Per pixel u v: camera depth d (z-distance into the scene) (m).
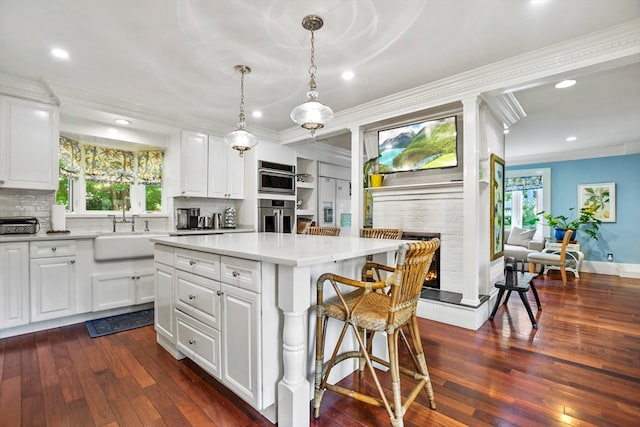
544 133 4.75
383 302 1.71
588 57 2.26
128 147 4.05
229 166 4.49
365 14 1.97
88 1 1.82
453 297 3.08
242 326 1.58
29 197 3.14
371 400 1.49
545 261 4.91
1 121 2.77
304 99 3.42
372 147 4.05
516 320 3.03
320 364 1.60
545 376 1.96
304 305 1.48
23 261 2.66
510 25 2.09
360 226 3.78
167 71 2.73
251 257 1.49
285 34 2.18
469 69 2.74
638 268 5.38
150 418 1.57
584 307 3.46
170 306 2.22
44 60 2.52
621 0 1.83
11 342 2.49
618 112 3.81
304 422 1.48
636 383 1.88
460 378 1.94
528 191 6.55
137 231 3.79
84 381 1.90
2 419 1.55
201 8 1.90
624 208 5.50
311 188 5.49
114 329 2.77
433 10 1.93
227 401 1.71
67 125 3.40
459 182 3.13
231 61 2.56
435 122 3.37
